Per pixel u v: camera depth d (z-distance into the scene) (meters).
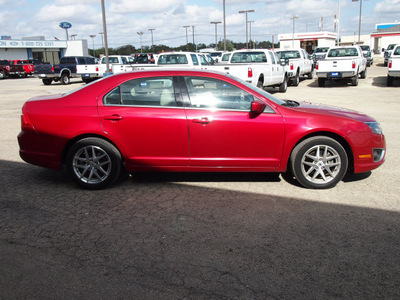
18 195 4.93
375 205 4.51
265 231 3.87
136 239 3.73
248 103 4.96
